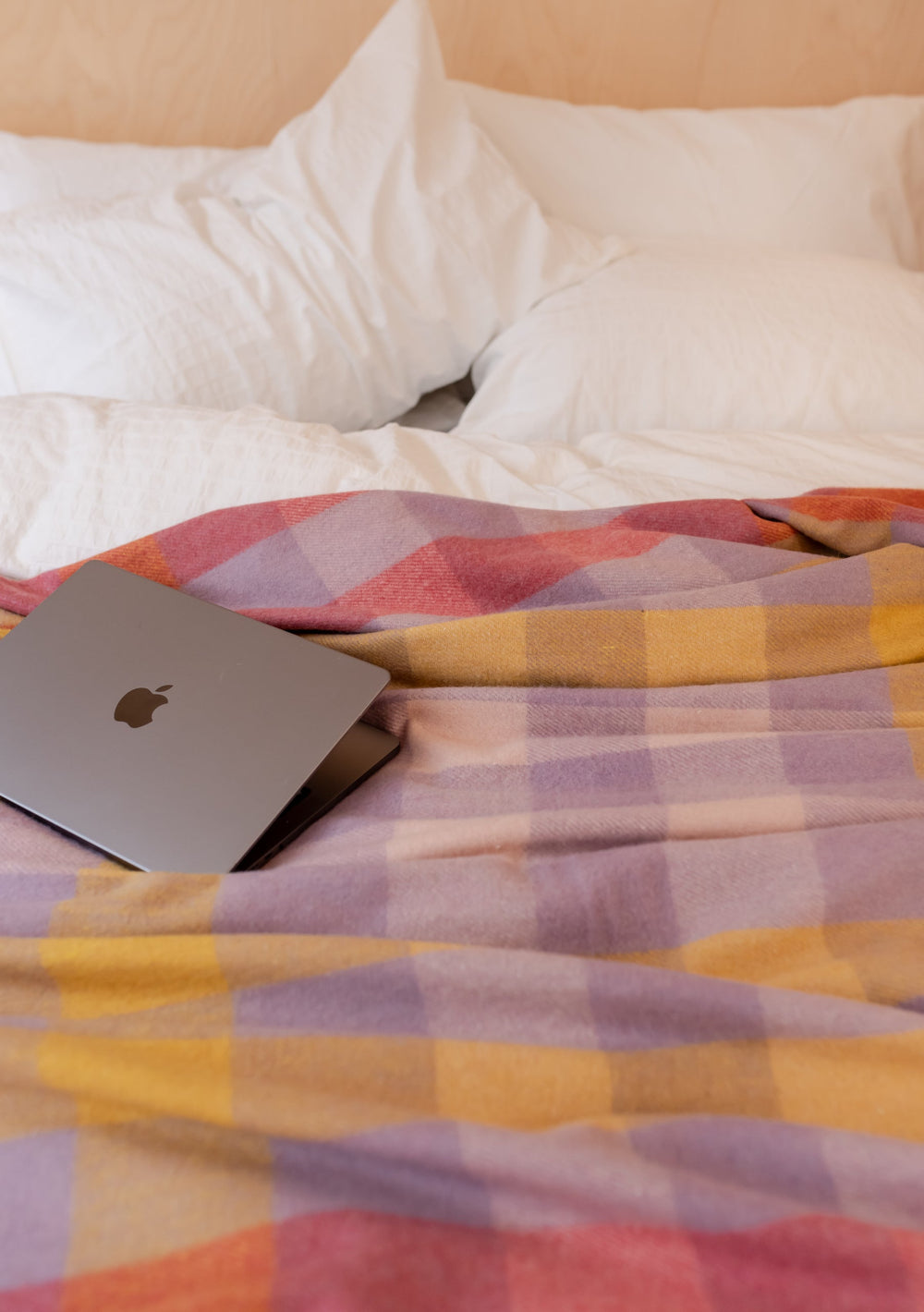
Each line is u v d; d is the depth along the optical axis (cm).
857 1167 49
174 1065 51
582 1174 46
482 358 125
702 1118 51
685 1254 45
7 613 85
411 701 78
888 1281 45
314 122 121
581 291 123
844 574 83
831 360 116
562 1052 53
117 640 76
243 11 138
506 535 89
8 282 108
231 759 69
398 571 84
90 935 58
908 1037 54
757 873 63
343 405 119
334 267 115
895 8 154
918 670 80
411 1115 48
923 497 97
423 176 121
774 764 72
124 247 111
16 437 92
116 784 68
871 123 148
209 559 87
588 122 144
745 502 94
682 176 145
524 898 60
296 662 75
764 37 155
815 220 148
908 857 64
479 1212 46
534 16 148
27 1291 44
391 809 71
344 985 55
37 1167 48
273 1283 44
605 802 69
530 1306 44
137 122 144
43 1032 51
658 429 115
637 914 61
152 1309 43
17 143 131
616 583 84
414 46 125
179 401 108
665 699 77
